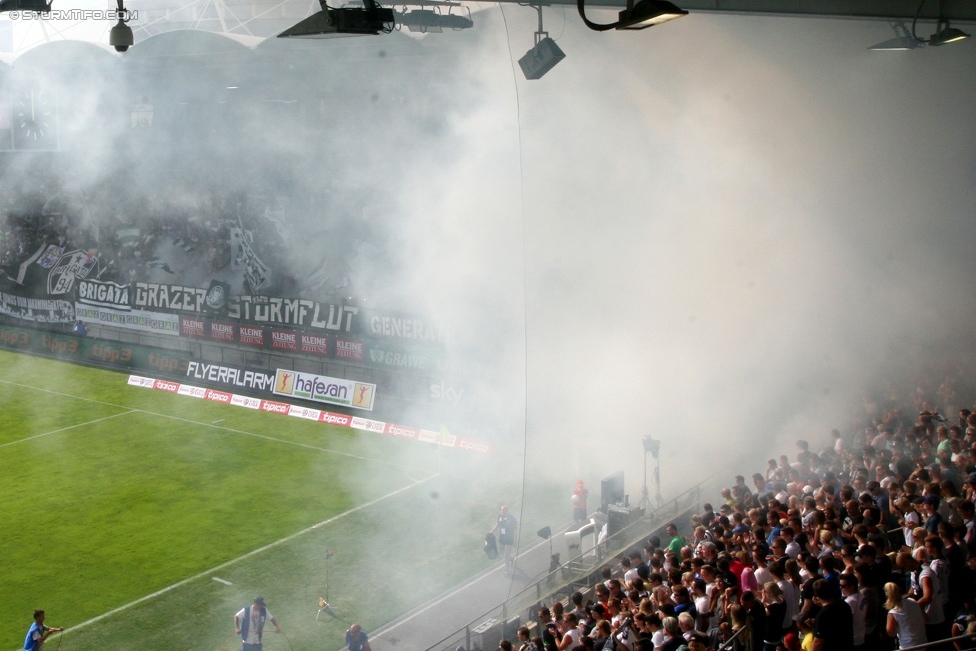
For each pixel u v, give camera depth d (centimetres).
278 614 1609
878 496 1105
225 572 1775
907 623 747
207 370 3120
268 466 2370
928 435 1309
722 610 888
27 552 1875
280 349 3025
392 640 1505
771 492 1289
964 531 903
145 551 1873
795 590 881
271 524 2002
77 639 1536
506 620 1284
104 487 2234
